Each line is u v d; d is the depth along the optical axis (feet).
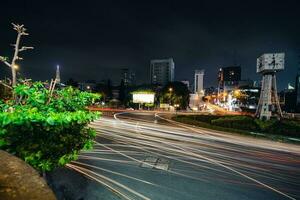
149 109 259.60
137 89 321.11
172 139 67.56
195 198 26.73
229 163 43.96
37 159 13.38
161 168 36.78
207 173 36.47
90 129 17.92
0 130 11.51
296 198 29.68
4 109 16.51
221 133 90.38
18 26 18.78
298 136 92.17
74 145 16.17
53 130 13.85
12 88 18.04
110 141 56.44
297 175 39.88
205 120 133.80
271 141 77.46
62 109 19.06
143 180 30.66
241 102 332.80
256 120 116.26
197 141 67.00
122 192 26.08
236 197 28.14
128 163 37.86
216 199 27.04
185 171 36.40
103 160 37.88
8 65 18.74
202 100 465.88
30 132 12.81
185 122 125.29
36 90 18.51
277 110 132.77
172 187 29.27
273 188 32.42
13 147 12.40
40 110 17.43
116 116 150.30
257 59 135.64
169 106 268.41
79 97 20.58
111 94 321.11
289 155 56.54
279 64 122.01
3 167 9.56
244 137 83.20
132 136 67.92
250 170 40.47
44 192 8.45
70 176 26.63
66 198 21.72
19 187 8.50
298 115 174.50
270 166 44.39
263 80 129.08
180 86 269.23
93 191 24.76
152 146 54.49
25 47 19.21
